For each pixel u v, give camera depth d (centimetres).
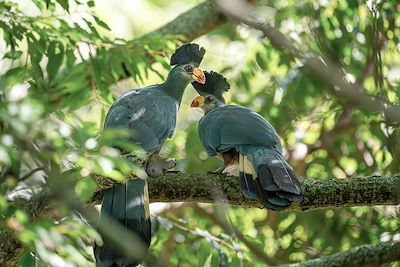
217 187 1065
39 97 1130
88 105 1405
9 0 1265
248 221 1585
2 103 791
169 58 1345
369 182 1065
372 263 1192
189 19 1611
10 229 823
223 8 1338
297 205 1062
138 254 953
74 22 1250
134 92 1190
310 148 1622
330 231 1561
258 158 1059
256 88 1670
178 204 1606
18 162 953
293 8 1560
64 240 820
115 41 1338
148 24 1972
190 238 1430
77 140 820
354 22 1518
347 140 1606
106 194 1003
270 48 1606
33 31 1205
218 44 1780
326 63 1273
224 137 1124
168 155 1543
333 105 1572
